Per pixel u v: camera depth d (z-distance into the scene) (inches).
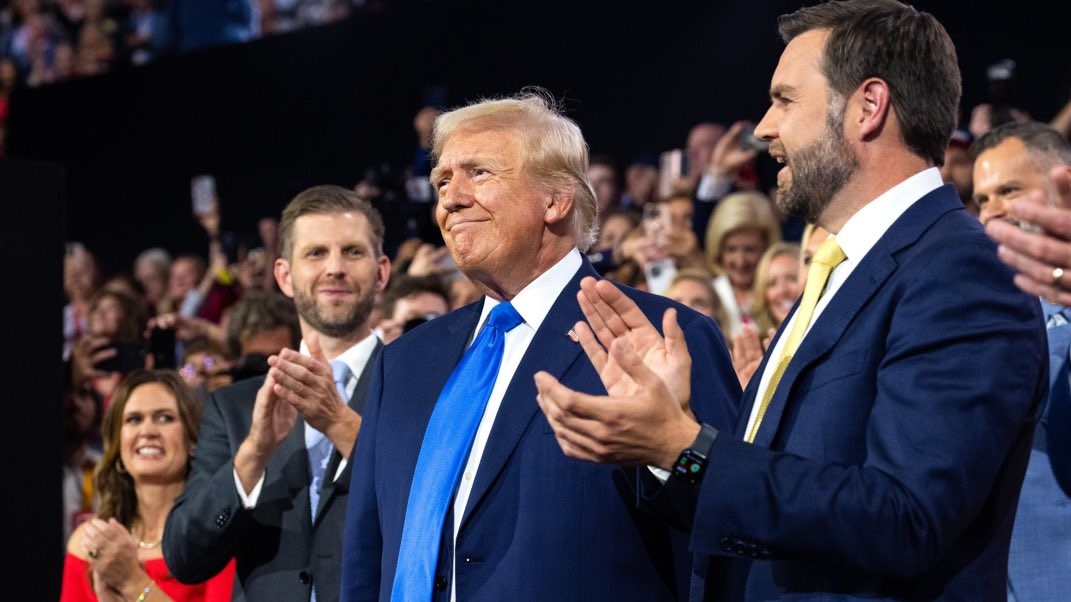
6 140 291.9
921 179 64.5
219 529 99.3
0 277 89.4
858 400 60.6
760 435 63.3
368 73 235.1
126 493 127.2
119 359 176.7
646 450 58.6
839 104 64.5
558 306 78.8
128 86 270.2
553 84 209.5
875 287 62.1
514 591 71.5
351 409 102.0
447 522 75.0
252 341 159.5
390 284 175.0
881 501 55.6
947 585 59.4
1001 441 56.6
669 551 74.6
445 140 81.7
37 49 302.7
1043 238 51.6
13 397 89.6
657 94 196.7
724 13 189.5
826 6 67.4
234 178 253.9
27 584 89.6
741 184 173.2
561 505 72.4
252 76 251.1
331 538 99.5
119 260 271.4
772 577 63.0
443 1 224.5
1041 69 160.7
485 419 77.3
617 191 197.9
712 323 81.2
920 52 64.1
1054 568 92.1
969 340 57.6
